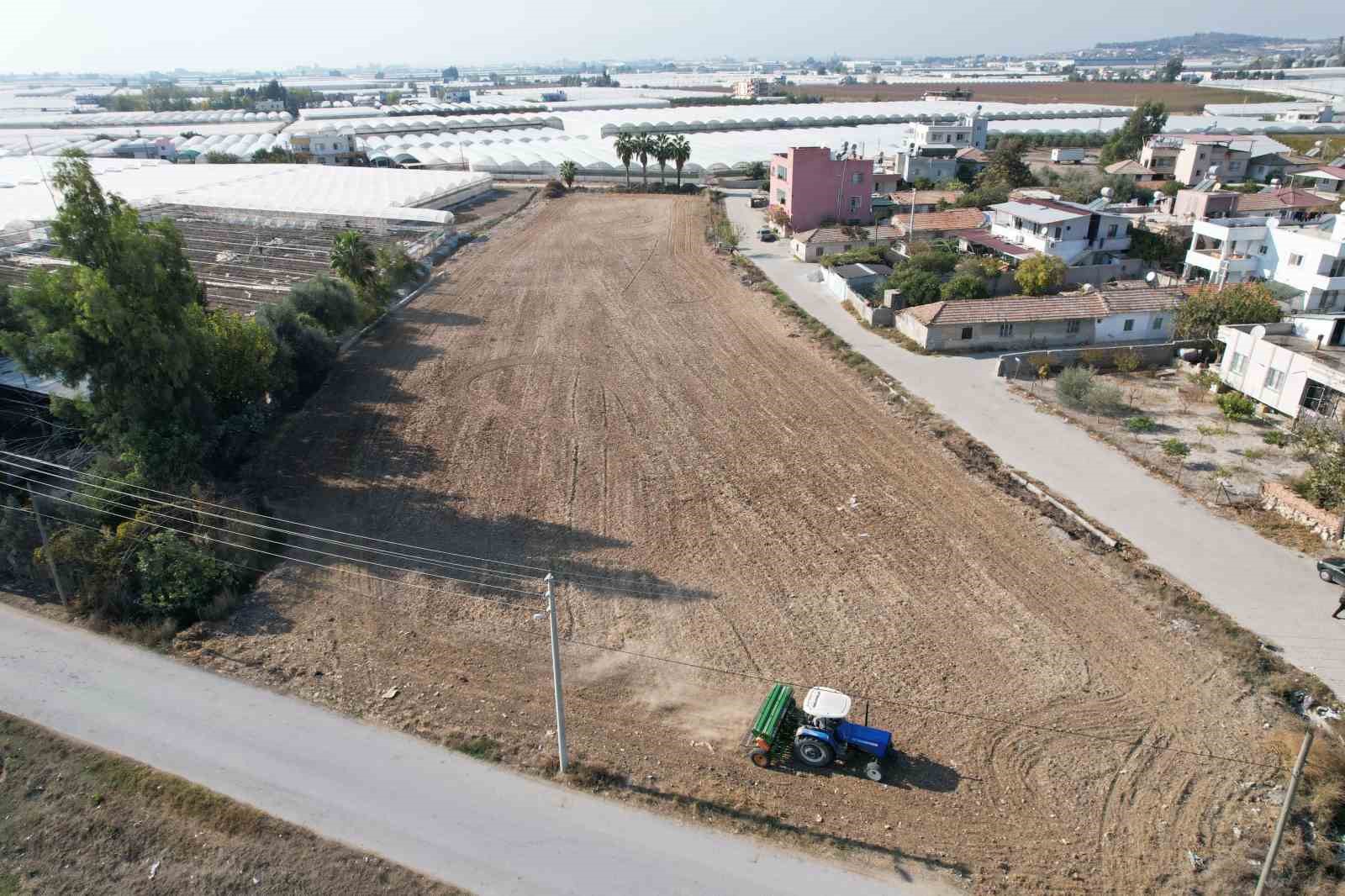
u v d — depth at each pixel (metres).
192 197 98.94
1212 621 27.30
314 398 46.84
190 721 23.02
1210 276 65.75
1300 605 28.41
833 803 20.61
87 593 27.97
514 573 30.58
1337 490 32.56
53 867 18.89
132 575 28.34
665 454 40.34
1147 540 32.50
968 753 22.17
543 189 119.00
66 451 37.06
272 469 38.47
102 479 31.94
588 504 35.62
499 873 18.55
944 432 42.16
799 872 18.58
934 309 55.06
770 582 29.98
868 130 161.00
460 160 135.25
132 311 32.75
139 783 20.91
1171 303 55.22
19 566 29.72
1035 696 24.25
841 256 73.31
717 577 30.34
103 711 23.36
